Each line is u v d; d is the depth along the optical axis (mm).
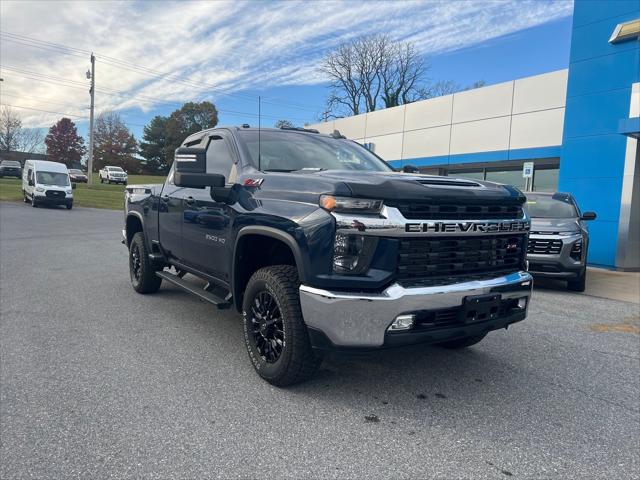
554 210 8969
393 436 2998
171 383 3717
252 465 2646
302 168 4262
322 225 3133
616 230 11805
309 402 3439
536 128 14406
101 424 3064
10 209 24281
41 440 2863
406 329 3088
